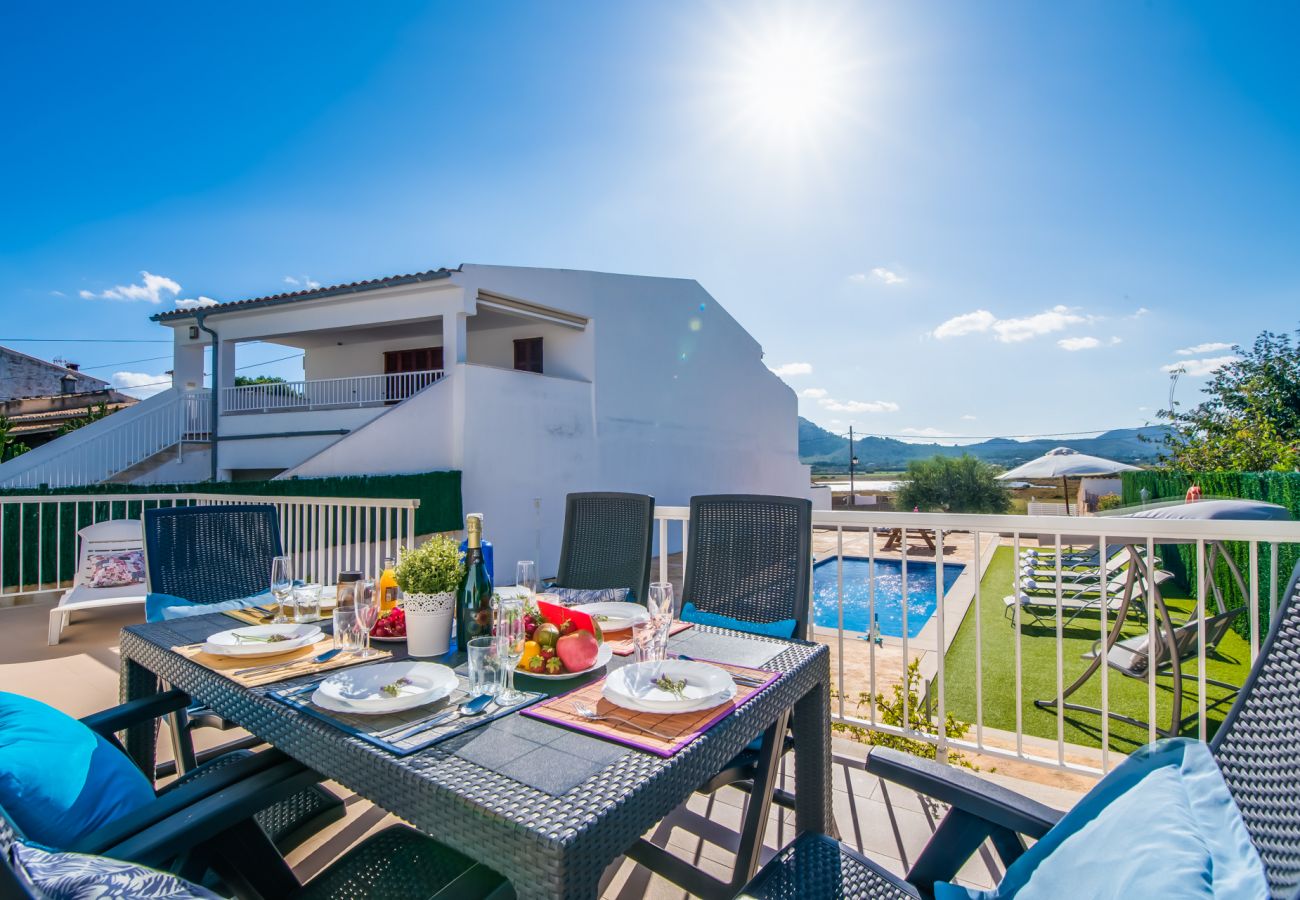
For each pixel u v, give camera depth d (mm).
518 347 13789
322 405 11727
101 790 1290
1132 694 4570
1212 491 8812
